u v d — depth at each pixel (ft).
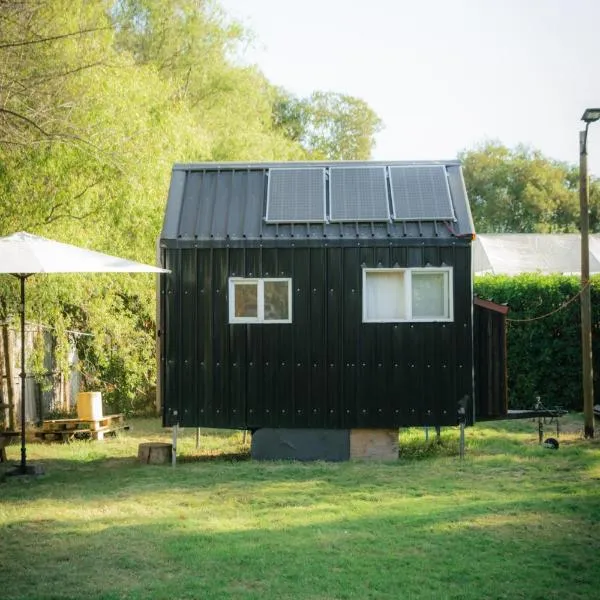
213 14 88.53
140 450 36.60
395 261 35.22
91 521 24.85
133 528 23.85
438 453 37.55
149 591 18.04
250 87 88.38
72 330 49.29
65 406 54.24
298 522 24.35
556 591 17.80
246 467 34.24
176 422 35.29
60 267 30.30
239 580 18.83
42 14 42.19
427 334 35.27
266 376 35.35
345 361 35.27
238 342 35.40
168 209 36.50
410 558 20.33
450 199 36.68
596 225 189.98
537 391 53.83
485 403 36.91
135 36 83.76
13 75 38.17
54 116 40.96
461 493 28.12
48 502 27.71
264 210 36.52
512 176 199.21
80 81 43.11
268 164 38.55
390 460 35.50
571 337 53.57
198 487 30.19
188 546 21.63
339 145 152.46
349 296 35.32
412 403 35.22
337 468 33.63
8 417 44.52
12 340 46.55
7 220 41.96
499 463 34.17
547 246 98.17
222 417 35.35
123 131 45.11
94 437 44.14
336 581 18.62
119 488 30.22
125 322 48.49
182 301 35.45
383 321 35.29
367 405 35.27
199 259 35.55
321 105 151.94
